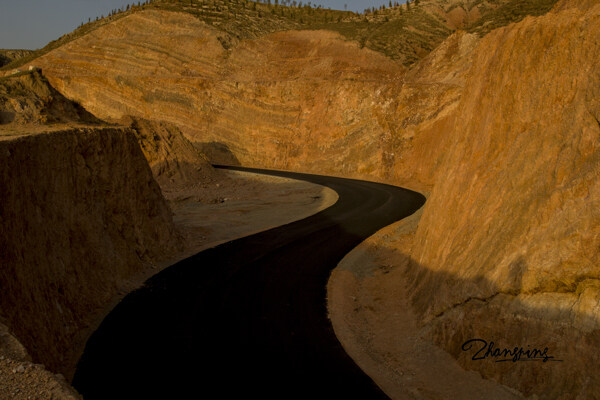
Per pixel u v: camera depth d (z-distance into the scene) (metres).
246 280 16.44
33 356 9.02
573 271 8.09
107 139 17.20
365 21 77.06
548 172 9.95
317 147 50.03
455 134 17.19
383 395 9.62
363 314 14.12
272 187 38.91
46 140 13.37
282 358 11.02
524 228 9.75
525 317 8.74
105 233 15.71
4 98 19.42
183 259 18.73
